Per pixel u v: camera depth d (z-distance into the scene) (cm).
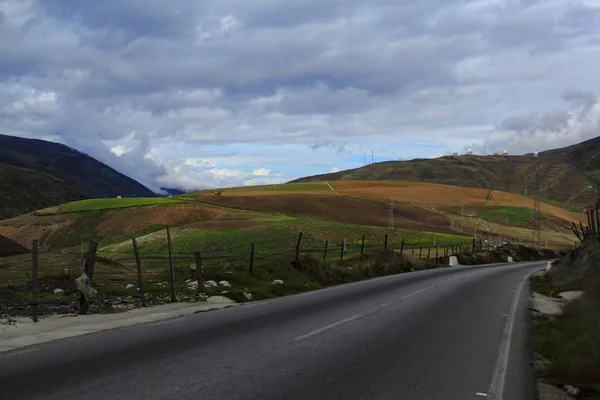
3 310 1416
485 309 1670
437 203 14400
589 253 3034
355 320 1358
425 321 1373
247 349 967
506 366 896
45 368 805
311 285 2486
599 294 1530
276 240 6406
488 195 16275
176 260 3688
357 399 678
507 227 12406
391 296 1970
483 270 4097
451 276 3191
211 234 6794
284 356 914
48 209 10644
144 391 684
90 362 848
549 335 1203
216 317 1380
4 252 4078
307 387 723
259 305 1661
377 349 1001
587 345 992
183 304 1672
